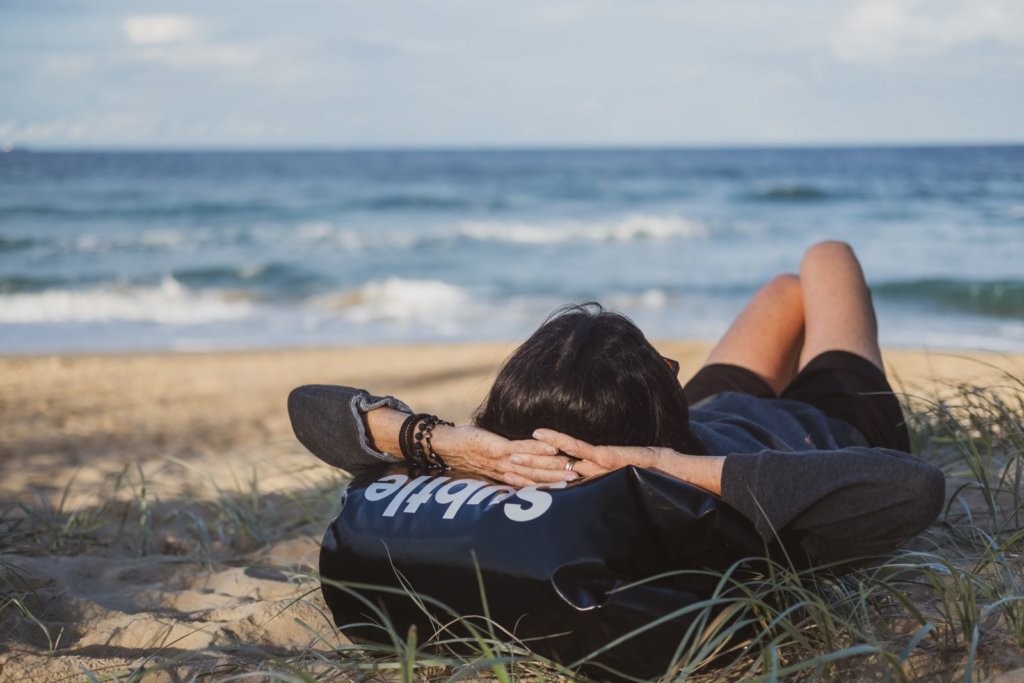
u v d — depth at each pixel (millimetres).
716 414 2230
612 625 1573
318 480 3758
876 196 28797
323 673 1879
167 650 2092
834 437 2307
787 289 2973
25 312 11969
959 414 3105
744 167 46500
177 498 3719
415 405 6043
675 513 1648
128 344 9938
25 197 28828
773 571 1714
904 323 10156
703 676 1758
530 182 36531
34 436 5332
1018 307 10914
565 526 1632
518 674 1809
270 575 2707
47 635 2111
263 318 11703
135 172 43594
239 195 30391
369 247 18672
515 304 12484
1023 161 49781
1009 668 1671
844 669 1750
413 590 1719
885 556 1881
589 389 1781
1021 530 2131
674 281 14180
